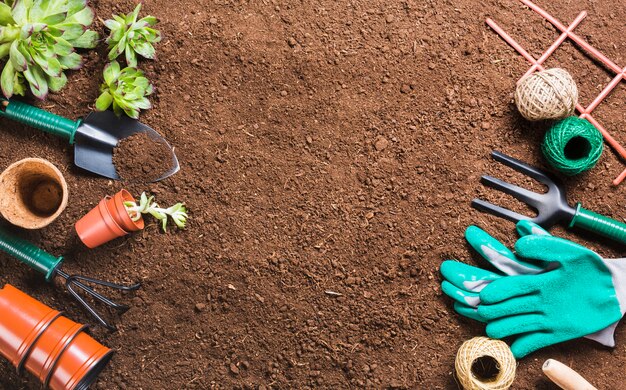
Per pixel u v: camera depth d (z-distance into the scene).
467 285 0.91
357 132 0.95
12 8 0.87
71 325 0.87
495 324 0.91
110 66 0.92
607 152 0.96
